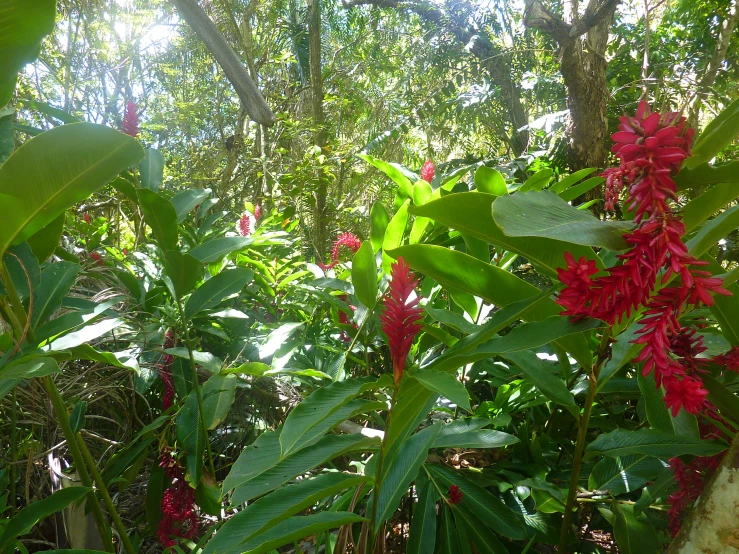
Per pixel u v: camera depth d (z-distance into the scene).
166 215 1.83
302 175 6.25
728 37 6.83
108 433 2.35
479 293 1.34
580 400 1.96
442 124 8.18
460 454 2.04
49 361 1.20
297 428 1.01
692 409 0.89
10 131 1.51
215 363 1.92
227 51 4.15
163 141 9.49
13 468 1.78
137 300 2.29
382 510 1.38
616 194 0.83
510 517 1.57
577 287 0.87
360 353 2.45
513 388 1.98
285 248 3.38
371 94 10.19
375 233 2.15
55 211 1.28
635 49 7.88
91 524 1.80
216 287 1.84
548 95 7.42
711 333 1.63
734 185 1.02
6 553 1.40
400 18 9.18
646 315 0.96
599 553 1.67
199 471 1.70
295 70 9.91
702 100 6.22
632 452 1.36
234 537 1.18
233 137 8.07
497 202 0.89
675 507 1.40
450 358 1.16
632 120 0.84
